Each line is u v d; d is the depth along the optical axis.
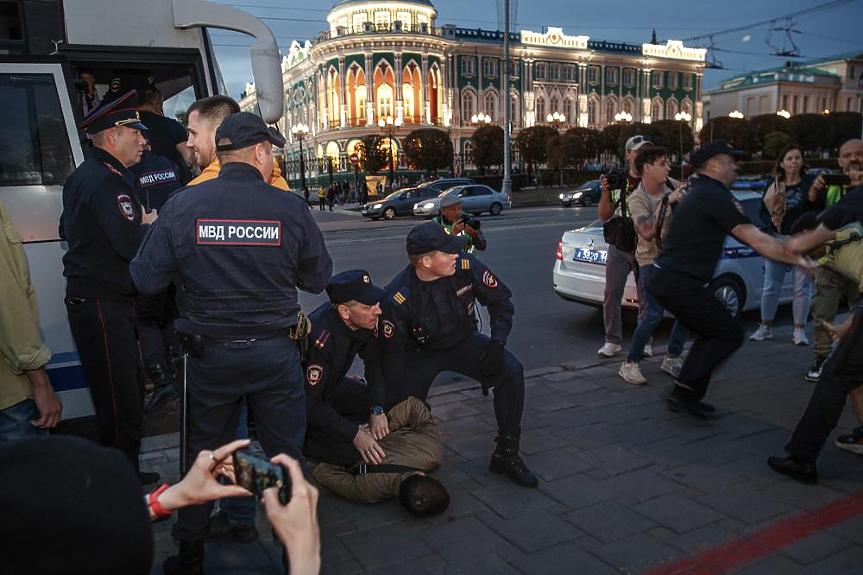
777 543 3.12
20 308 3.07
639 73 65.81
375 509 3.51
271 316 2.61
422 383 3.97
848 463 3.99
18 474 0.83
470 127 57.91
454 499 3.58
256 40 4.72
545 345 7.11
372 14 56.88
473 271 3.74
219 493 1.32
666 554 3.04
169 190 4.77
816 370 5.38
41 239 4.11
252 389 2.63
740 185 8.23
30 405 3.34
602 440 4.32
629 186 5.71
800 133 59.50
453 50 56.50
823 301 5.27
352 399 4.11
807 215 5.07
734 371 5.71
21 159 4.08
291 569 1.11
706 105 94.31
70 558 0.82
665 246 4.52
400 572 2.94
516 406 3.73
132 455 3.60
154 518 1.38
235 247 2.51
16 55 4.07
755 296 7.43
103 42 4.68
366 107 54.62
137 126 3.41
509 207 35.81
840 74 90.38
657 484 3.72
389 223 27.69
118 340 3.42
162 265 2.55
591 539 3.18
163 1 4.80
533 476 3.71
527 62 59.59
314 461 3.72
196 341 2.54
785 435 4.39
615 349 6.29
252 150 2.62
